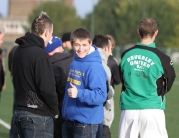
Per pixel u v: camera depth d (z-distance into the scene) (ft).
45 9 401.08
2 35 43.75
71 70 34.37
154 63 36.22
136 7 379.96
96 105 33.76
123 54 37.70
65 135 35.22
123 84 37.70
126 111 37.17
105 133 41.57
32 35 33.24
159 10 349.41
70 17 405.39
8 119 70.79
